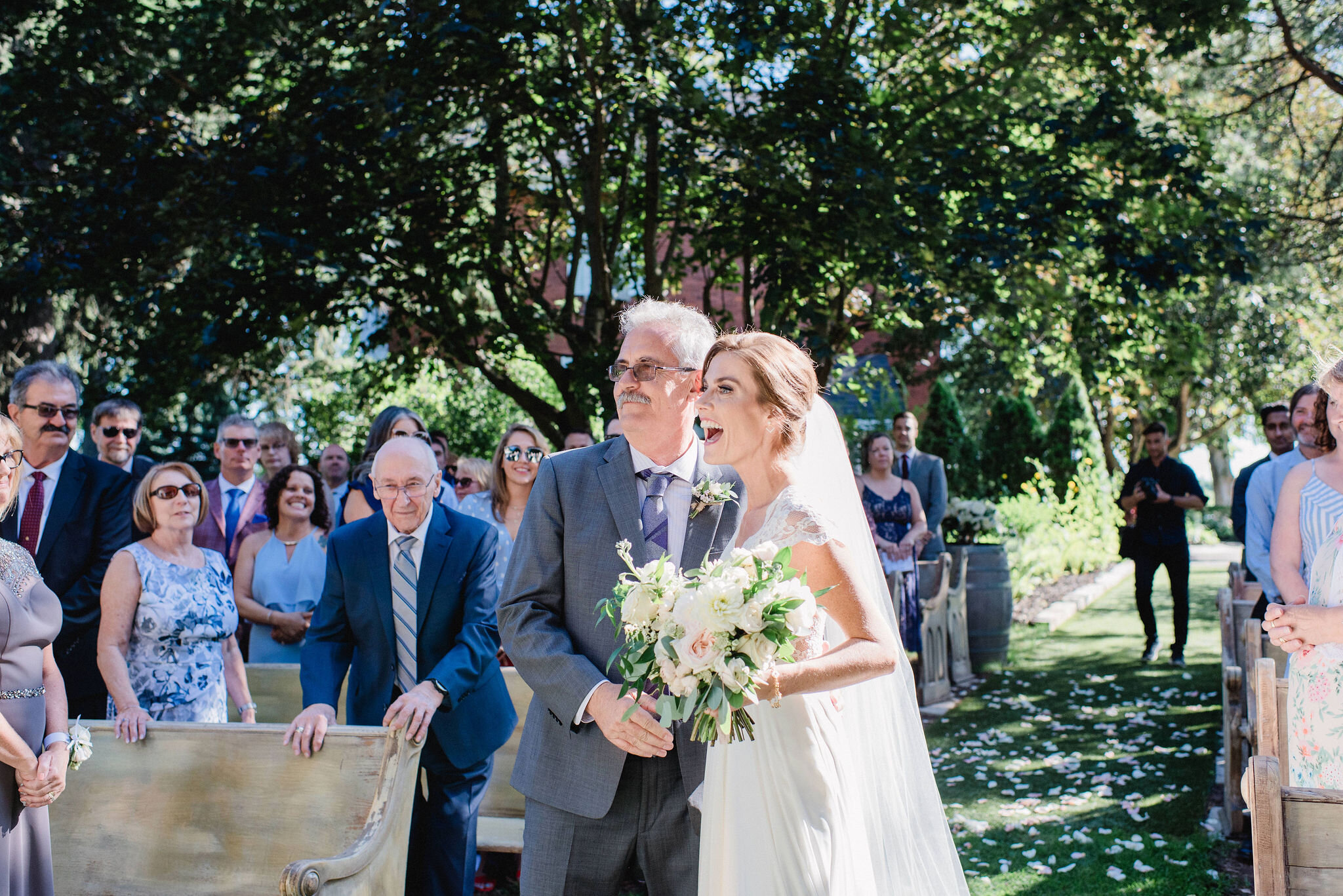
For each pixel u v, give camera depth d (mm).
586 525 2920
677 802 2805
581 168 10336
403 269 9938
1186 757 6051
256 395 16547
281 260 8898
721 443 2477
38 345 12375
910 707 2771
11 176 9719
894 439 8820
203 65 9508
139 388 10359
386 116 8719
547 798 2854
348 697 3750
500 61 8766
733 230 9367
